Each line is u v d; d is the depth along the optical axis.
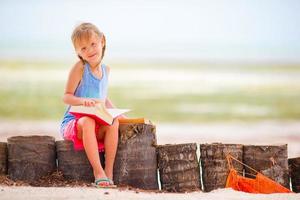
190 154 6.54
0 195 5.56
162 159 6.55
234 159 6.56
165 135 20.39
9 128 21.11
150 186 6.47
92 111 6.23
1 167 6.52
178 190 6.48
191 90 32.75
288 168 6.71
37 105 26.17
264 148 6.61
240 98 30.08
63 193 5.71
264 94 31.44
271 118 24.45
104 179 6.15
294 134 20.69
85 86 6.61
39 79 34.47
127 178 6.42
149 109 26.75
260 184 6.39
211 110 26.47
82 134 6.29
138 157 6.43
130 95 30.45
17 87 31.23
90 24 6.61
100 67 6.75
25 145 6.50
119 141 6.45
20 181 6.38
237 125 22.84
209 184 6.54
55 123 22.86
